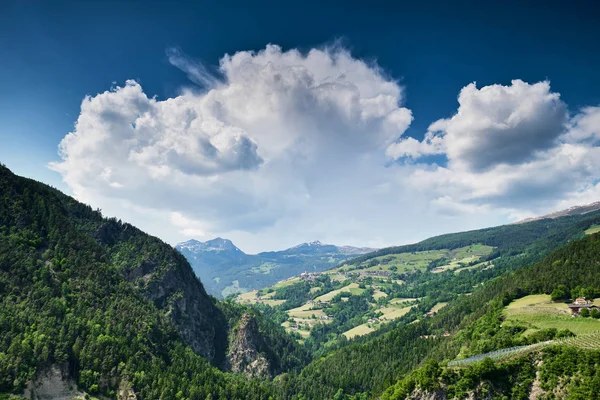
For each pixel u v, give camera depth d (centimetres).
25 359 18875
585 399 12862
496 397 14875
